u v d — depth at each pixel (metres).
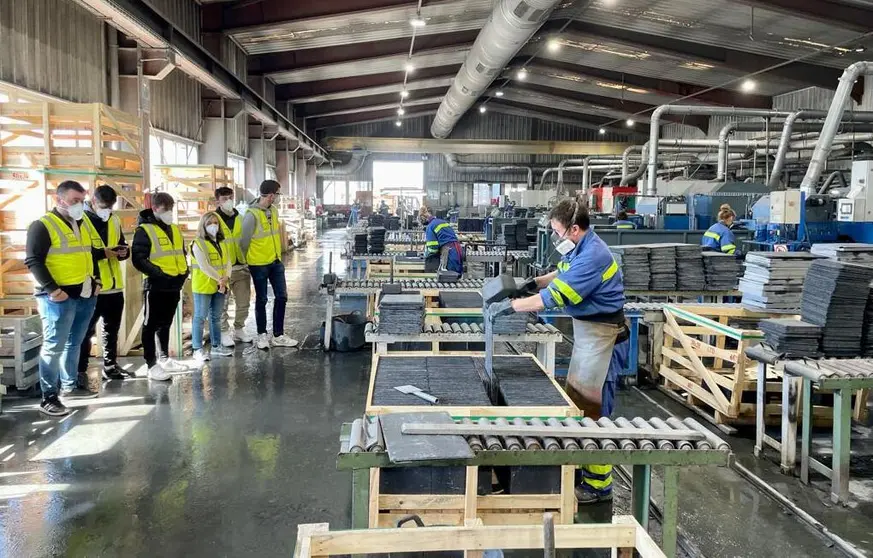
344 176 32.53
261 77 16.14
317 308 10.08
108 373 5.92
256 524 3.38
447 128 25.19
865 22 11.96
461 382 3.52
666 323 5.76
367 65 16.98
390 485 2.94
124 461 4.13
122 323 6.61
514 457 2.50
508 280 3.66
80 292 4.87
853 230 7.61
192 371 6.25
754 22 13.02
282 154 21.55
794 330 4.08
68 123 5.73
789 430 4.06
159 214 5.68
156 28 7.69
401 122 29.19
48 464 4.06
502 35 11.80
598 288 3.46
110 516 3.43
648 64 17.41
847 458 3.64
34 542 3.16
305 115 23.39
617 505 3.69
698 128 23.33
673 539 2.58
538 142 28.34
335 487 3.81
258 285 7.12
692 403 5.45
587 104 23.00
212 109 13.25
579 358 3.58
